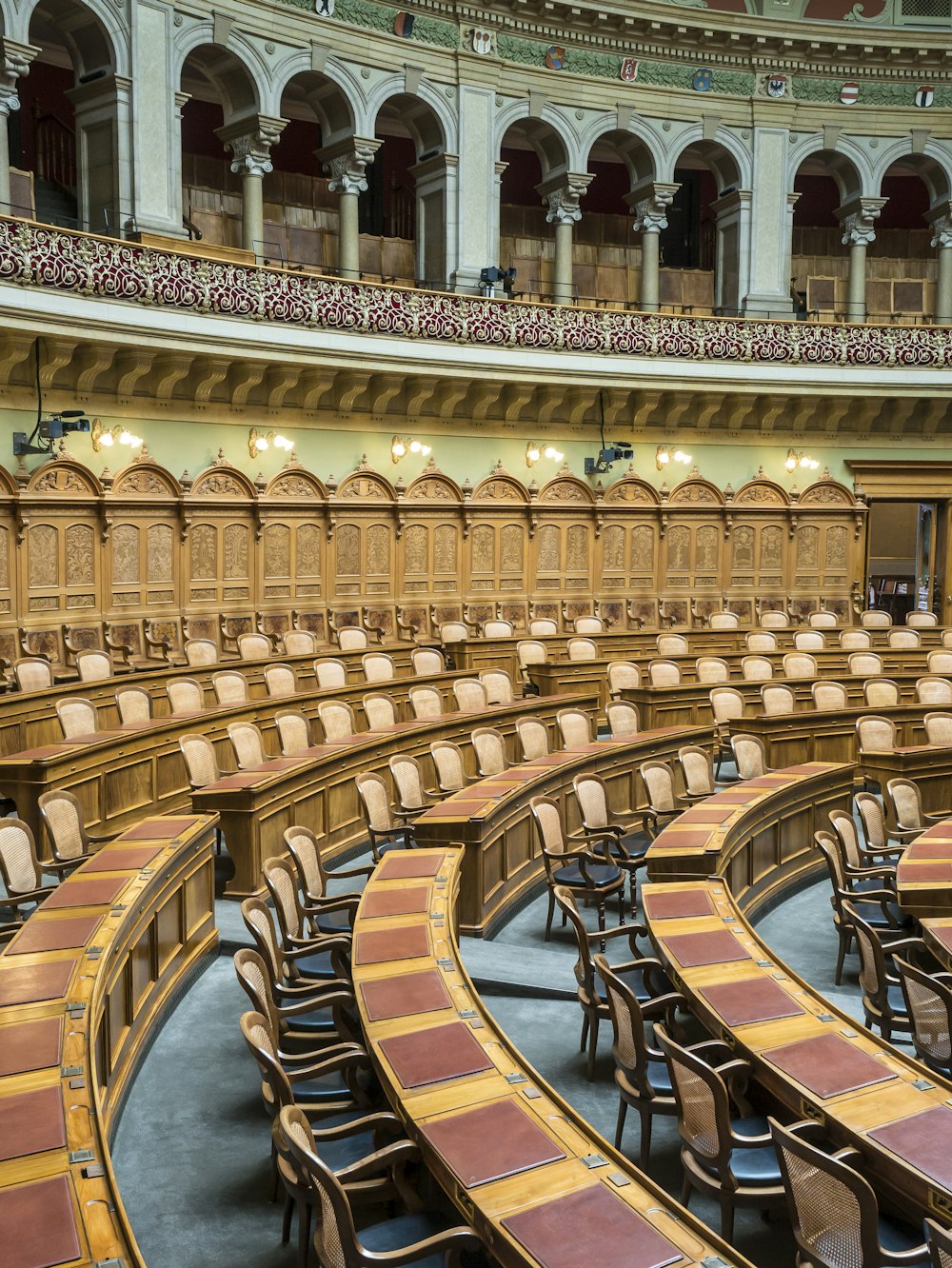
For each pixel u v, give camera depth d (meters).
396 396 19.47
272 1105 5.10
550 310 19.83
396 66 19.00
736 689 14.77
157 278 15.43
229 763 12.10
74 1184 3.86
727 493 22.33
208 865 8.38
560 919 9.62
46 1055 4.82
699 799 10.89
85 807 9.87
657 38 21.00
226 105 18.16
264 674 14.36
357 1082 5.37
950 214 22.77
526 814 10.11
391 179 22.05
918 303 24.33
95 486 15.81
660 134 21.45
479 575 20.56
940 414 22.59
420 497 19.84
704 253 24.39
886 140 22.41
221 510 17.55
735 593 22.58
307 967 7.03
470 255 20.02
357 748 11.04
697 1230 3.75
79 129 16.38
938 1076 4.93
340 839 10.80
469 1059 4.99
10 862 7.52
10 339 14.17
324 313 17.42
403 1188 4.56
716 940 6.57
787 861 10.59
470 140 19.83
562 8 20.03
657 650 18.48
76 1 15.45
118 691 11.63
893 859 10.45
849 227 22.95
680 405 21.59
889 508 27.48
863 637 18.77
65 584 15.60
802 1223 4.27
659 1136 6.13
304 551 18.59
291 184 20.69
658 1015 6.50
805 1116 4.79
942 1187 4.12
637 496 21.86
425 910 6.98
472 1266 4.42
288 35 17.70
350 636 16.97
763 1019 5.52
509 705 13.60
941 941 6.80
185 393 16.97
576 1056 7.11
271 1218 5.29
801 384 21.48
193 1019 7.39
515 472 20.86
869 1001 7.10
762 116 21.92
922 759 11.77
